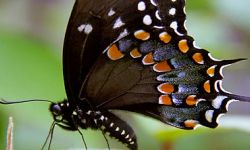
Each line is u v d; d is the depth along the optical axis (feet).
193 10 1.33
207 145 1.24
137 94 0.97
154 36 0.94
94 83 0.96
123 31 0.95
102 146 1.13
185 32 0.94
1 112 1.05
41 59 0.98
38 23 1.37
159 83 0.96
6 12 1.33
